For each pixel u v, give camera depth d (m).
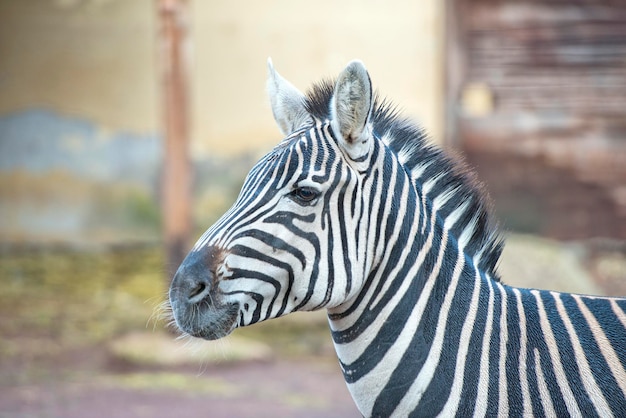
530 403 7.80
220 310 7.66
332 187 7.80
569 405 7.79
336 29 30.39
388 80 29.98
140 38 32.06
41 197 32.28
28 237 32.31
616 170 29.70
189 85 26.48
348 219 7.86
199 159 31.27
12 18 32.09
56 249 32.31
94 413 19.61
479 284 8.33
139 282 30.47
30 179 32.28
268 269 7.68
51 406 20.20
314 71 30.66
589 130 29.67
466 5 29.61
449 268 8.32
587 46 29.53
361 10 30.16
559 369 7.88
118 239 32.19
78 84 32.16
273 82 8.84
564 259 28.31
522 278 26.95
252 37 30.98
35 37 32.16
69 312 28.47
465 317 8.14
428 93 29.80
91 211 32.19
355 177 7.92
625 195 29.70
